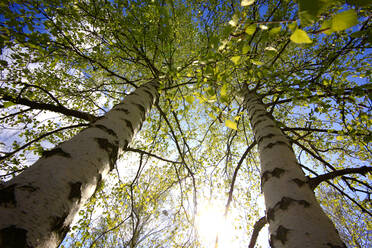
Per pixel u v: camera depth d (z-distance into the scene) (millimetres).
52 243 692
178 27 3266
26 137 3131
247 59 1413
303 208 973
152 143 3090
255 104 2453
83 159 970
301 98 1992
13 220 611
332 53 2012
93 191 1007
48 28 2205
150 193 3350
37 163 857
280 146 1501
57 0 2129
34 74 3186
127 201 3178
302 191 1084
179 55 4137
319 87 1966
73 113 1980
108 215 2771
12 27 1662
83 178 901
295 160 1379
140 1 2617
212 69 1019
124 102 1787
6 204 641
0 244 550
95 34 2635
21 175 770
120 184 2930
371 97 1344
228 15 3926
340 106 1881
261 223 2311
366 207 2660
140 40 2480
